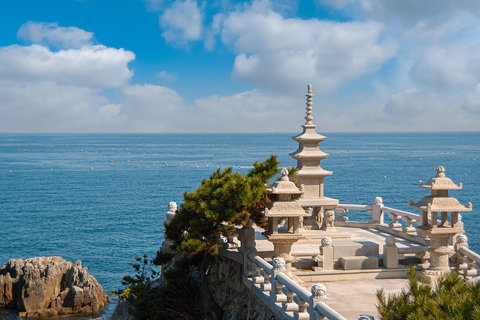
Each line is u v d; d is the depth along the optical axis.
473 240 55.62
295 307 14.06
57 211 93.12
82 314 38.34
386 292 16.98
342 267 18.94
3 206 100.62
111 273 48.75
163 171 180.50
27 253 59.28
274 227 17.31
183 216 19.44
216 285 20.98
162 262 21.16
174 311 20.12
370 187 118.38
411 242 23.05
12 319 37.53
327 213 23.16
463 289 10.11
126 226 75.38
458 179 132.50
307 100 23.59
